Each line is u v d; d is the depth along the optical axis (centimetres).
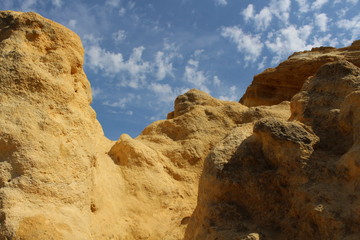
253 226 576
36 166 735
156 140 1438
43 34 960
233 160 648
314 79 775
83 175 837
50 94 860
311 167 584
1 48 877
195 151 1358
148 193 1080
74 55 1005
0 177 705
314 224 532
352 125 618
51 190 739
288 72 2405
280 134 620
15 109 786
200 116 1510
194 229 665
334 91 715
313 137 634
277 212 582
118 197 1014
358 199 508
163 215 1044
